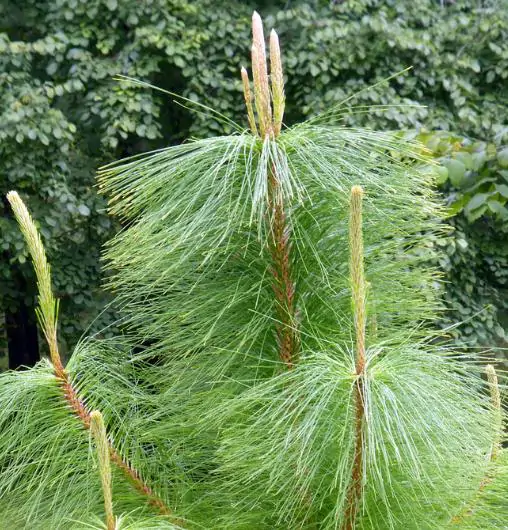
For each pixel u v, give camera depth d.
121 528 1.35
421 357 1.43
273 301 1.62
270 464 1.42
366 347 1.59
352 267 1.32
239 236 1.57
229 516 1.59
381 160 1.61
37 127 4.51
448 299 4.59
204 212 1.48
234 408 1.53
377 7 5.39
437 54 5.21
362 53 5.01
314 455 1.39
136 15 4.91
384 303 1.68
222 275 1.64
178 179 1.53
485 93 5.52
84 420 1.53
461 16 5.35
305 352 1.58
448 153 3.44
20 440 1.56
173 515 1.60
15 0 5.06
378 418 1.32
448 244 4.22
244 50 5.09
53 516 1.57
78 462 1.56
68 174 4.89
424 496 1.45
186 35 4.93
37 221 4.56
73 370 1.55
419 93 5.18
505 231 4.44
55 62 4.88
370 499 1.50
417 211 1.61
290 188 1.41
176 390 1.74
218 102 4.98
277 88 1.48
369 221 1.62
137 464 1.62
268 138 1.47
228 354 1.65
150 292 1.70
